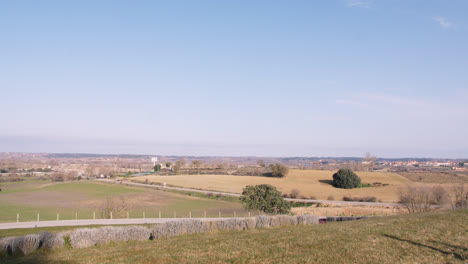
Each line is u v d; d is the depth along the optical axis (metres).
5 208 68.69
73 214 60.41
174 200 81.81
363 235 17.31
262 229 22.75
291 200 81.12
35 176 152.50
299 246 15.09
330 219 43.72
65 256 14.65
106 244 17.88
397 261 12.61
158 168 185.75
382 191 94.06
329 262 12.52
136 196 87.75
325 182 112.81
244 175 141.00
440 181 105.75
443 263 12.42
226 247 15.14
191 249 14.90
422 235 17.09
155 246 16.20
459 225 19.84
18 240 15.70
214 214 62.19
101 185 110.69
